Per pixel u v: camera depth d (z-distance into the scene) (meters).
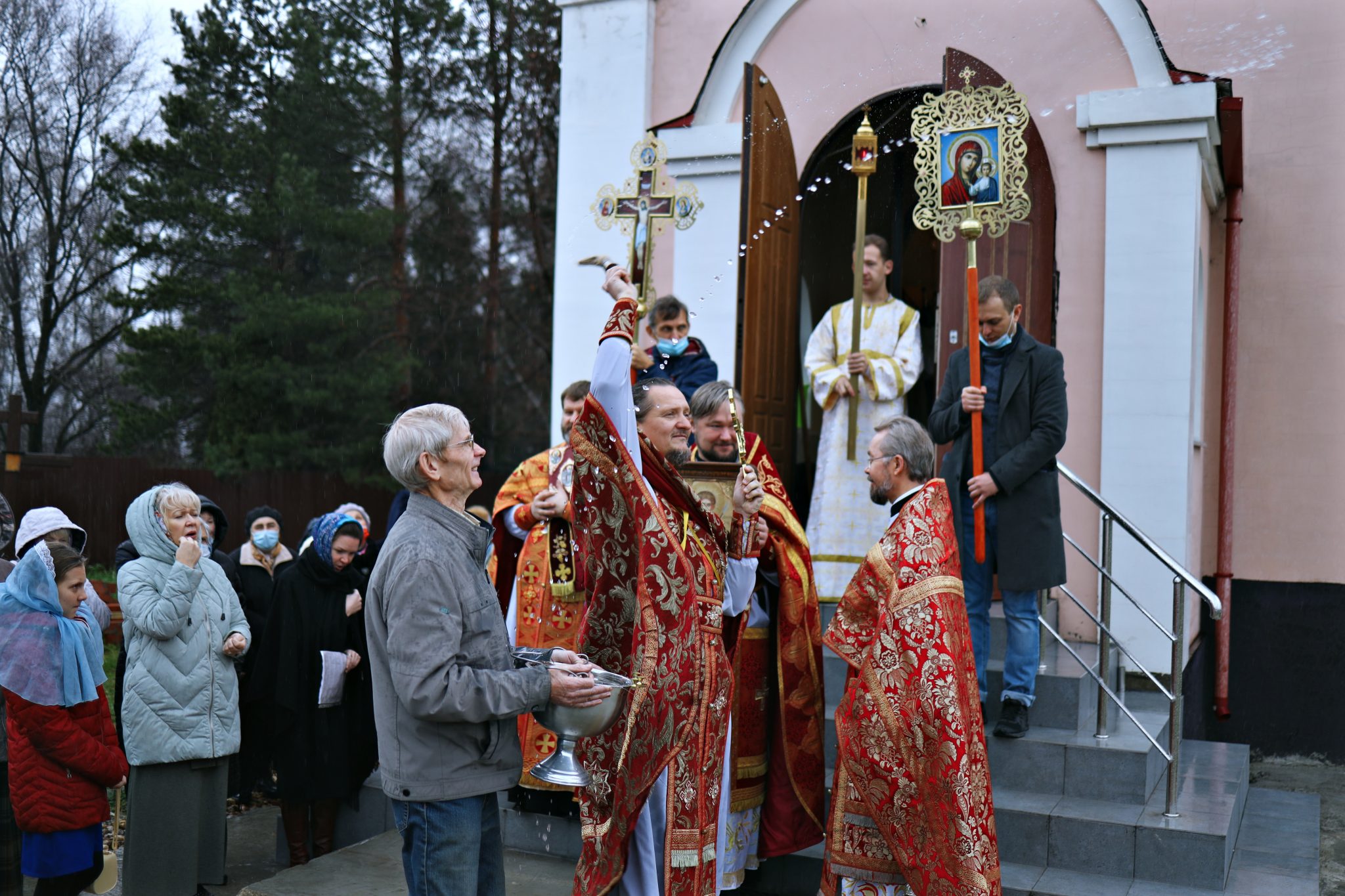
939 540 3.79
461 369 20.83
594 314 7.89
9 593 4.20
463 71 21.03
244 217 19.11
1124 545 6.38
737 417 3.88
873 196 7.95
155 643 4.64
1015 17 6.79
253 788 6.60
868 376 6.09
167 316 20.02
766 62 7.46
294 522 19.30
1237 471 7.31
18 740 4.18
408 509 3.14
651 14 7.90
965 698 3.68
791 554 4.29
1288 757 7.23
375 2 20.45
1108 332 6.46
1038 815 4.46
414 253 20.70
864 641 3.86
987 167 5.23
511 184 21.48
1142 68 6.46
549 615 4.86
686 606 3.38
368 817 5.32
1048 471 4.82
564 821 4.80
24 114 21.28
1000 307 4.86
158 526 4.79
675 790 3.41
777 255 6.88
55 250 21.58
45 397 21.72
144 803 4.62
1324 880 5.28
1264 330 7.21
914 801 3.69
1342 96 6.91
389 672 3.05
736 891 4.52
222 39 21.09
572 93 8.04
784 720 4.28
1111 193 6.48
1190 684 6.75
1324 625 7.14
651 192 6.18
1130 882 4.30
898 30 7.12
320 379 18.50
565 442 4.98
